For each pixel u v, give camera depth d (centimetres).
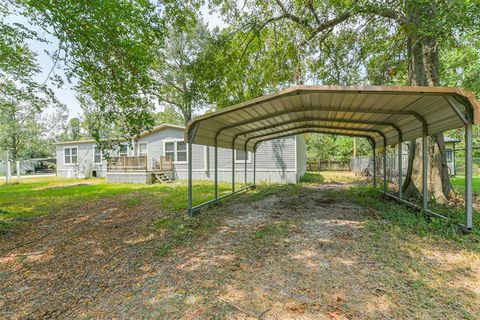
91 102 760
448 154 1421
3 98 679
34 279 299
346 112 586
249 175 1327
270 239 403
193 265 318
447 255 321
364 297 233
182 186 1198
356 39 802
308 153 2658
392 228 432
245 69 1013
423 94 375
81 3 438
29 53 571
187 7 791
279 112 600
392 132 739
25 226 532
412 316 205
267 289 254
